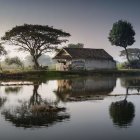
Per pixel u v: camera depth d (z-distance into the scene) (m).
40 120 31.55
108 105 40.91
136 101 44.66
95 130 28.11
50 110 36.47
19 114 34.34
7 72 94.44
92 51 119.19
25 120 31.62
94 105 40.84
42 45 111.38
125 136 26.34
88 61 113.75
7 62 126.69
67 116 33.56
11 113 34.88
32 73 93.56
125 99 46.66
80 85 68.75
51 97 48.34
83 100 45.25
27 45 111.31
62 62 111.50
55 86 66.00
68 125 29.75
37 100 45.06
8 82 75.44
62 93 53.69
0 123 30.34
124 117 33.34
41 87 63.69
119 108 38.66
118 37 149.62
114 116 33.75
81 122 30.92
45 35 110.56
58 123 30.50
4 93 53.22
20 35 110.00
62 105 40.69
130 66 138.50
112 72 106.81
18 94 51.94
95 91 57.16
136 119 32.34
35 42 110.50
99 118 32.78
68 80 83.12
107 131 27.77
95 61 115.62
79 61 111.69
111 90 59.19
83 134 26.94
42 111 35.94
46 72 96.00
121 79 89.50
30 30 109.31
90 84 71.50
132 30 151.12
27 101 44.03
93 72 103.56
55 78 89.88
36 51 111.50
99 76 101.62
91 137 26.14
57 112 35.62
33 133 27.22
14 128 28.64
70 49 115.56
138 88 63.19
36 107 37.91
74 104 41.50
